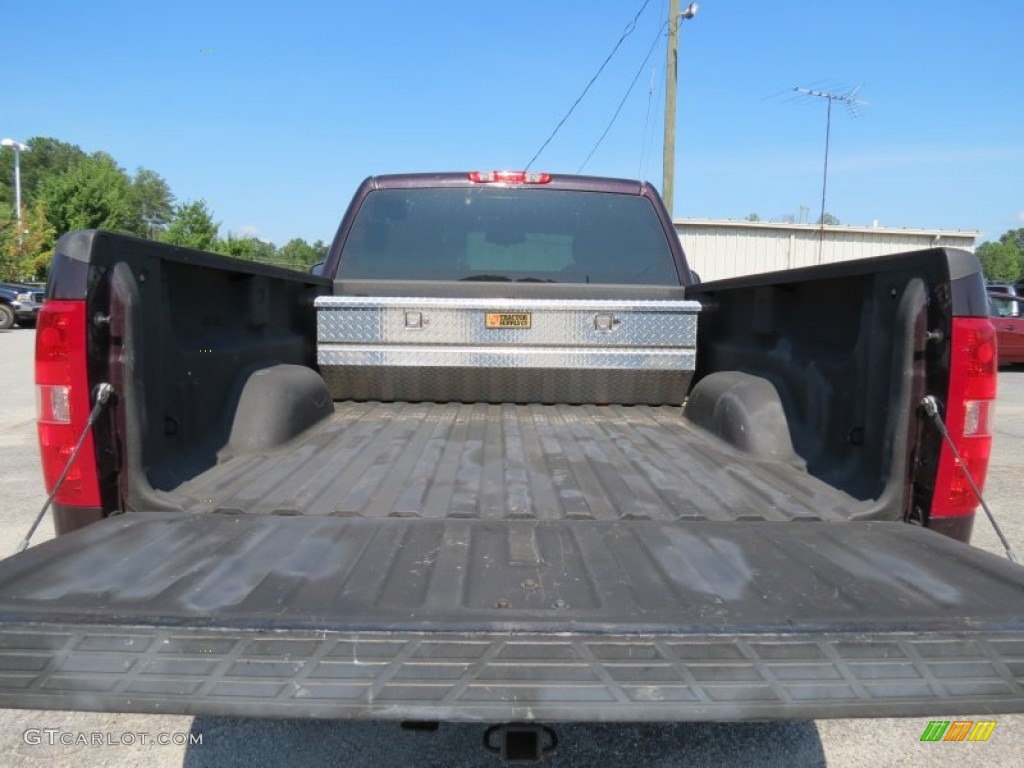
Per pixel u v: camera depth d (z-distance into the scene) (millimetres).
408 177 4070
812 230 26734
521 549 1914
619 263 4074
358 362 3568
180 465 2385
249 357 2945
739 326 3387
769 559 1858
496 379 3645
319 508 2193
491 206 4062
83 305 2004
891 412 2152
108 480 2098
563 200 4074
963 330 2029
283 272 3117
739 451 2807
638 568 1798
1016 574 1757
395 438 3039
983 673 1453
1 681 1437
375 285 3859
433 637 1427
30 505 5574
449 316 3568
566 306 3584
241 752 2693
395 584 1681
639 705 1406
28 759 2662
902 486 2131
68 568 1729
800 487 2436
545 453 2840
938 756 2748
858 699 1426
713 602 1603
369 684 1409
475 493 2346
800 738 2840
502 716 1401
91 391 2025
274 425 2795
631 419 3477
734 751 2742
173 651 1430
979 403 2053
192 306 2514
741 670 1426
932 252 2053
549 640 1428
